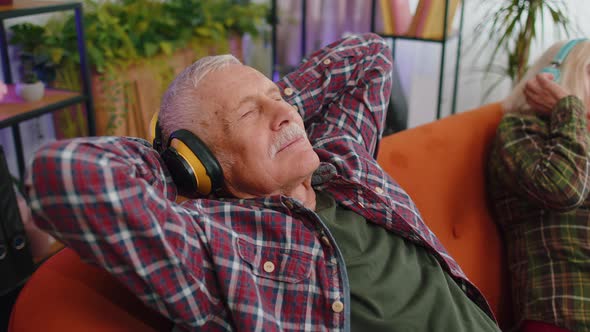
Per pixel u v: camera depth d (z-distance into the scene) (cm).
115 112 261
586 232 140
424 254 110
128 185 72
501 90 321
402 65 300
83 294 83
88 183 69
